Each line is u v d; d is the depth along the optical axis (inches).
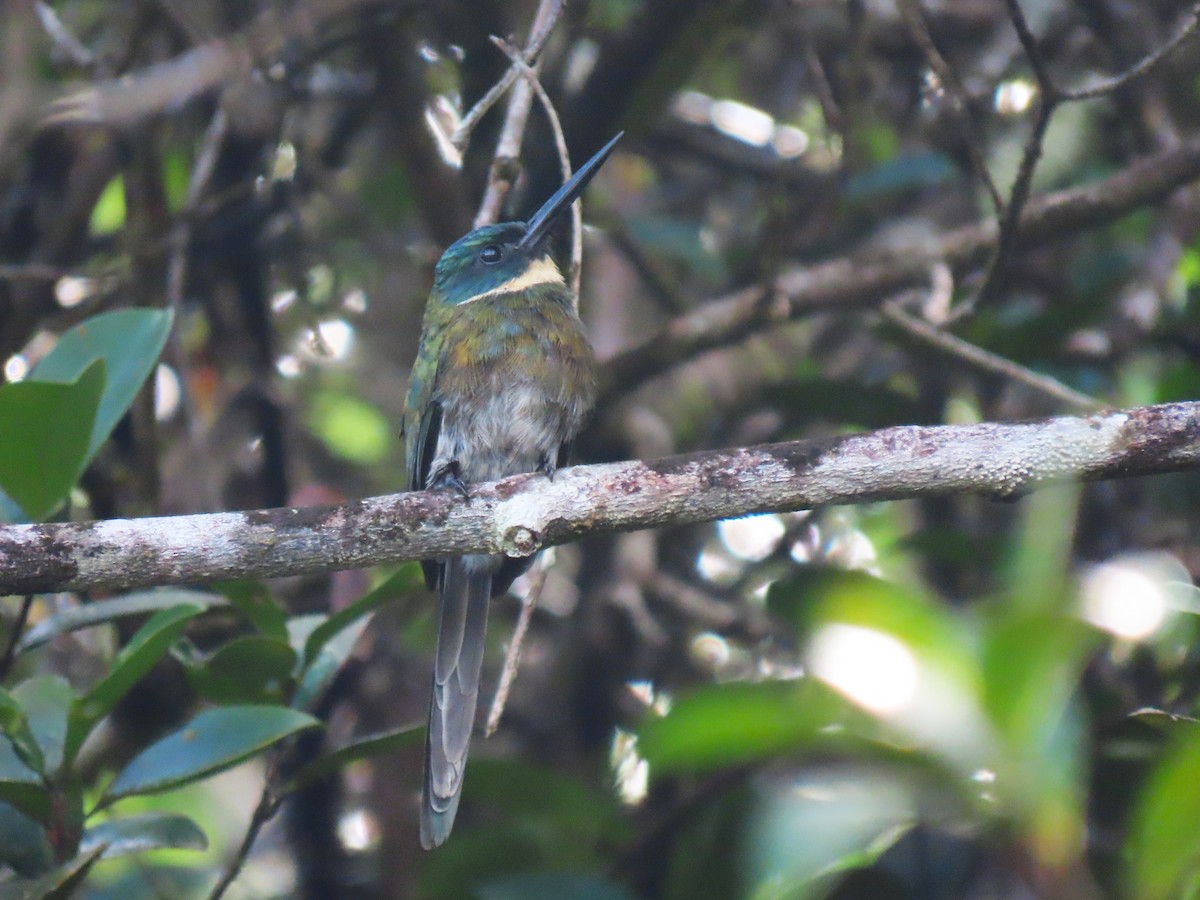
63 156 364.5
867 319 392.5
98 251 394.3
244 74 309.3
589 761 339.9
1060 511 107.5
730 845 246.7
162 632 213.9
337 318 412.2
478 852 271.7
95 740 329.1
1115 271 368.2
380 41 350.6
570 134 360.5
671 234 390.9
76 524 201.2
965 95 318.7
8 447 223.0
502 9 356.2
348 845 342.3
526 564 292.8
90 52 385.7
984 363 317.1
